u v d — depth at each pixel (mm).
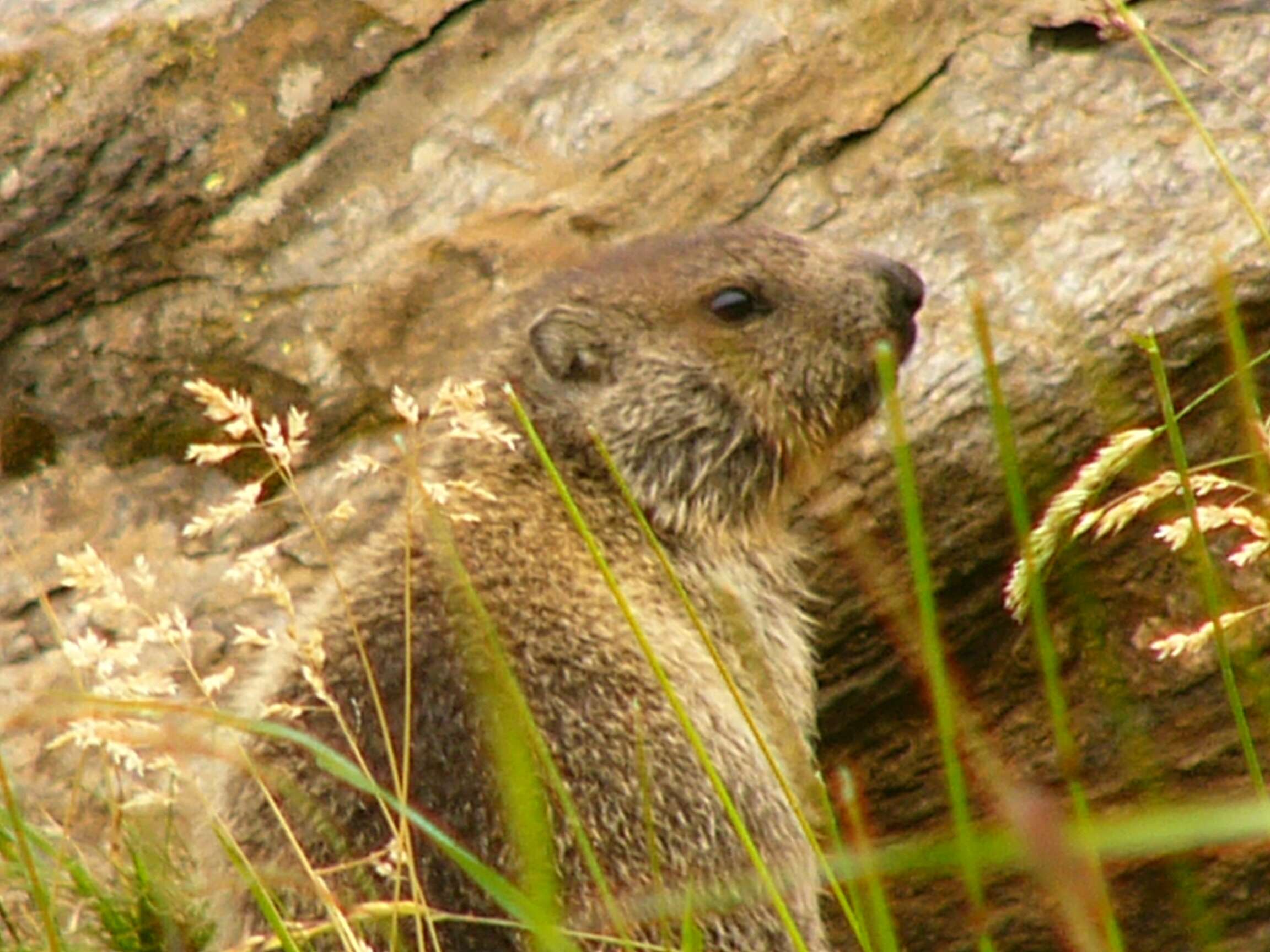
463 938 7996
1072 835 5371
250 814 8555
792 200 12195
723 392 10094
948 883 11648
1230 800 11359
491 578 9086
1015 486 6398
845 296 10078
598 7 13047
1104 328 11109
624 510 9938
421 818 6676
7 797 7309
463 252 12461
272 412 12398
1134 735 9094
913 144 12219
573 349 10039
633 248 10531
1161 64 8742
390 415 12188
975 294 6457
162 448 12547
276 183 12898
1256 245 11094
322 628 8977
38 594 11781
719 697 9172
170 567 12094
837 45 12625
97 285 12781
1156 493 6785
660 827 8477
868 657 11336
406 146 12914
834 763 11609
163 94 12984
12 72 12984
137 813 9664
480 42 13062
